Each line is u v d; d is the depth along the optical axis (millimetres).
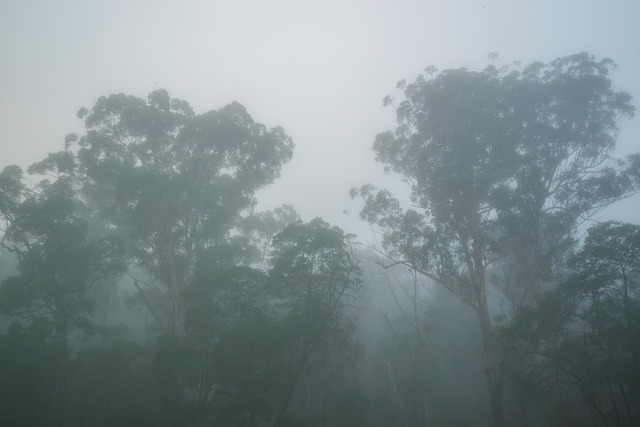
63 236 31625
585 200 29484
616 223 21312
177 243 36625
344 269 25906
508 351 23281
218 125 34969
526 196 29156
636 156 29047
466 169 29562
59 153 34500
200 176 36531
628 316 20078
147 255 35906
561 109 30578
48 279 28688
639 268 20703
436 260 29250
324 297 27000
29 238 33281
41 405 25359
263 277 26281
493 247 28875
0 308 28484
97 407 29453
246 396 21797
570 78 30125
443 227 29703
